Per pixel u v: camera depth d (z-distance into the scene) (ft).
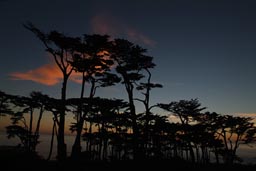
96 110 129.08
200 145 163.22
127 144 119.65
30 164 72.59
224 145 161.89
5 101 141.90
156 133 135.74
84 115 102.53
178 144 150.20
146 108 114.83
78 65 96.22
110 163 94.07
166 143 146.10
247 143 162.30
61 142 90.12
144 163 95.81
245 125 160.97
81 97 103.60
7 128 137.90
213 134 162.81
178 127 146.82
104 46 96.99
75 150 92.79
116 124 136.87
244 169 131.85
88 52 96.43
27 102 135.74
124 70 106.11
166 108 122.11
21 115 146.51
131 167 89.86
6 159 70.69
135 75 105.91
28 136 138.72
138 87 113.09
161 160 100.89
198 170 103.30
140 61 107.34
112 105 127.24
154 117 126.31
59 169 75.10
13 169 65.21
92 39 93.56
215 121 165.17
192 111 148.77
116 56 107.55
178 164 99.86
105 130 136.87
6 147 112.88
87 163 90.79
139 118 125.08
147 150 110.32
